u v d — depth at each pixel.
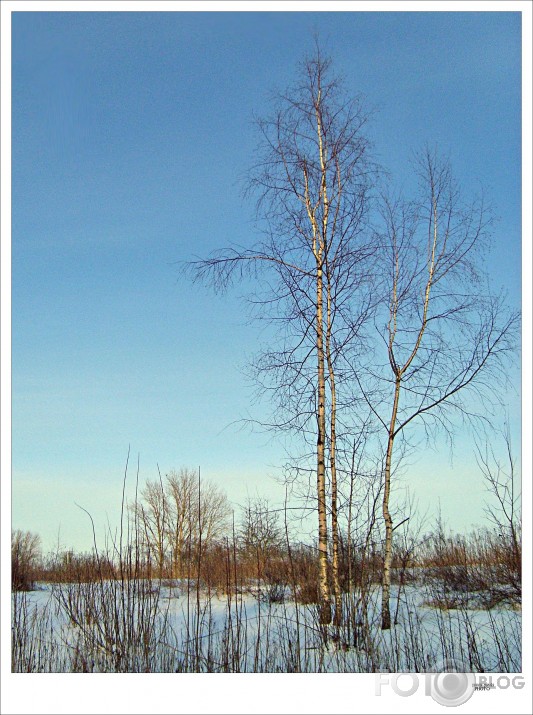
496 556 12.56
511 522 11.40
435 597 11.66
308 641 10.45
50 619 11.04
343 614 10.83
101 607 10.26
